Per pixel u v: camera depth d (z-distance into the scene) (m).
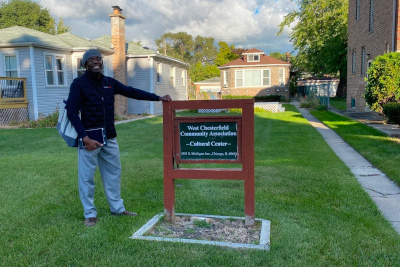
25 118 16.62
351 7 19.55
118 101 20.89
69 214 4.14
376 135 10.26
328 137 10.84
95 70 3.57
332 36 34.50
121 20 21.17
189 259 2.95
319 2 34.09
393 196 4.91
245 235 3.51
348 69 20.23
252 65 34.97
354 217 3.96
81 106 3.60
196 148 3.72
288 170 6.29
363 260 2.95
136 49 23.25
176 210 4.29
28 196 4.86
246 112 3.54
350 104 19.88
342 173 6.07
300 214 4.08
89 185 3.77
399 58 11.36
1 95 15.67
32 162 7.17
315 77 53.72
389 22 13.50
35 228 3.71
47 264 2.93
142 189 5.21
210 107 3.60
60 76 18.39
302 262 2.90
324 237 3.40
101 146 3.67
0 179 5.77
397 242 3.28
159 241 3.30
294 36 37.56
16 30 17.70
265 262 2.92
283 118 17.11
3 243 3.34
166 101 3.71
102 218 3.95
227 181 5.76
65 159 7.56
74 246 3.24
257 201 4.58
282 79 34.97
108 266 2.88
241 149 3.62
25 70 16.47
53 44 17.17
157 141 10.52
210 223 3.84
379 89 11.71
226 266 2.85
